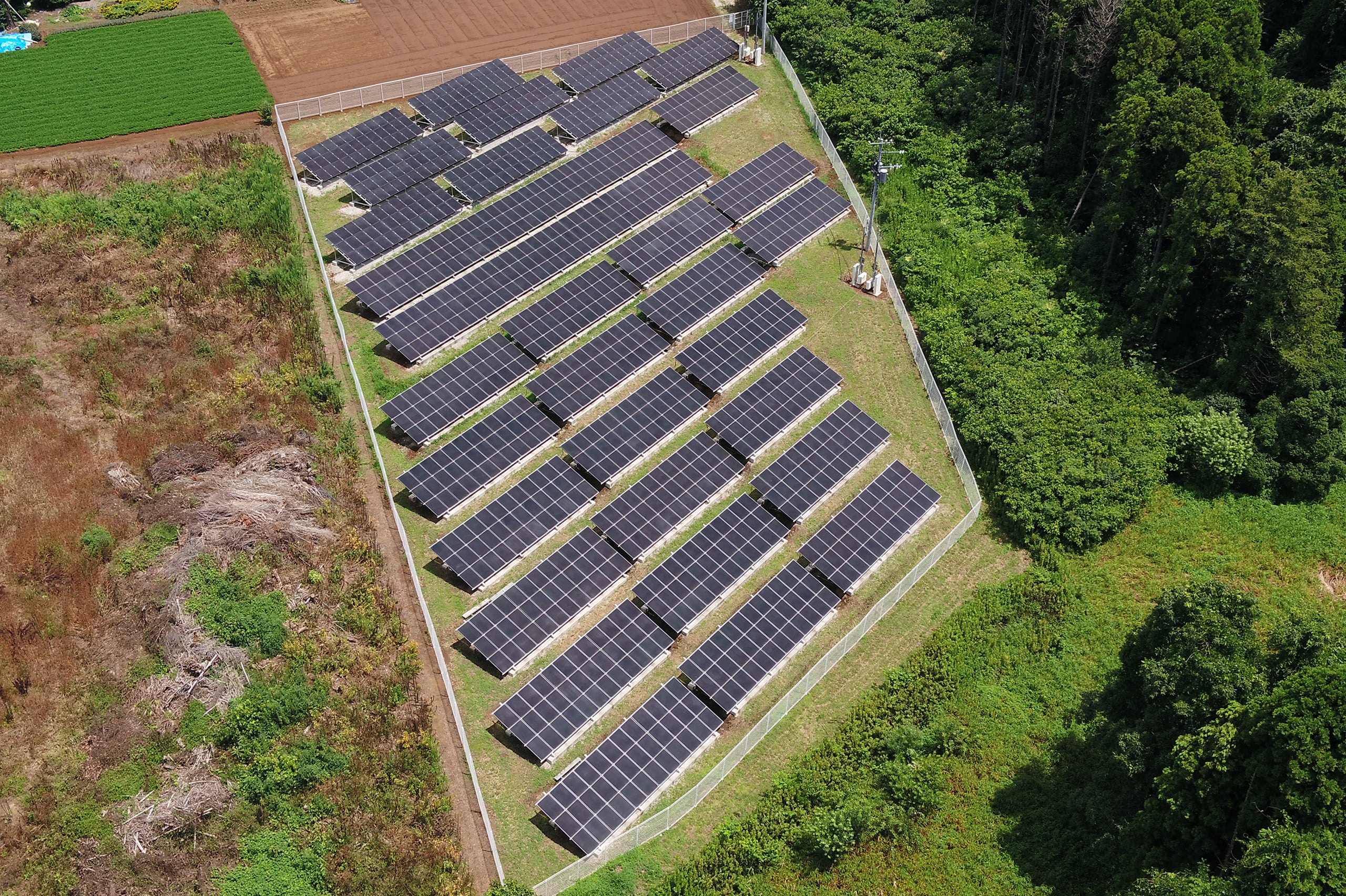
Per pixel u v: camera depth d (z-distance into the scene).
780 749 57.91
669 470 68.44
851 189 89.75
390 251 82.44
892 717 58.59
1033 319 78.38
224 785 53.84
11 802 52.91
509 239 83.25
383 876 51.19
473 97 94.81
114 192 86.00
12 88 96.31
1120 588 65.62
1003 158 89.88
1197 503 70.00
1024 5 94.00
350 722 56.41
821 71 100.69
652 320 77.00
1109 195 82.44
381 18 107.81
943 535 68.31
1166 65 80.00
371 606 61.25
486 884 51.75
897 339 79.12
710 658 59.59
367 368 74.56
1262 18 93.19
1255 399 74.12
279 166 89.12
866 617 63.16
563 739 56.31
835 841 52.66
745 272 81.56
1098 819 53.75
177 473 66.81
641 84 98.00
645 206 86.19
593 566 63.41
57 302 77.69
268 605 60.25
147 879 50.84
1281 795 45.47
